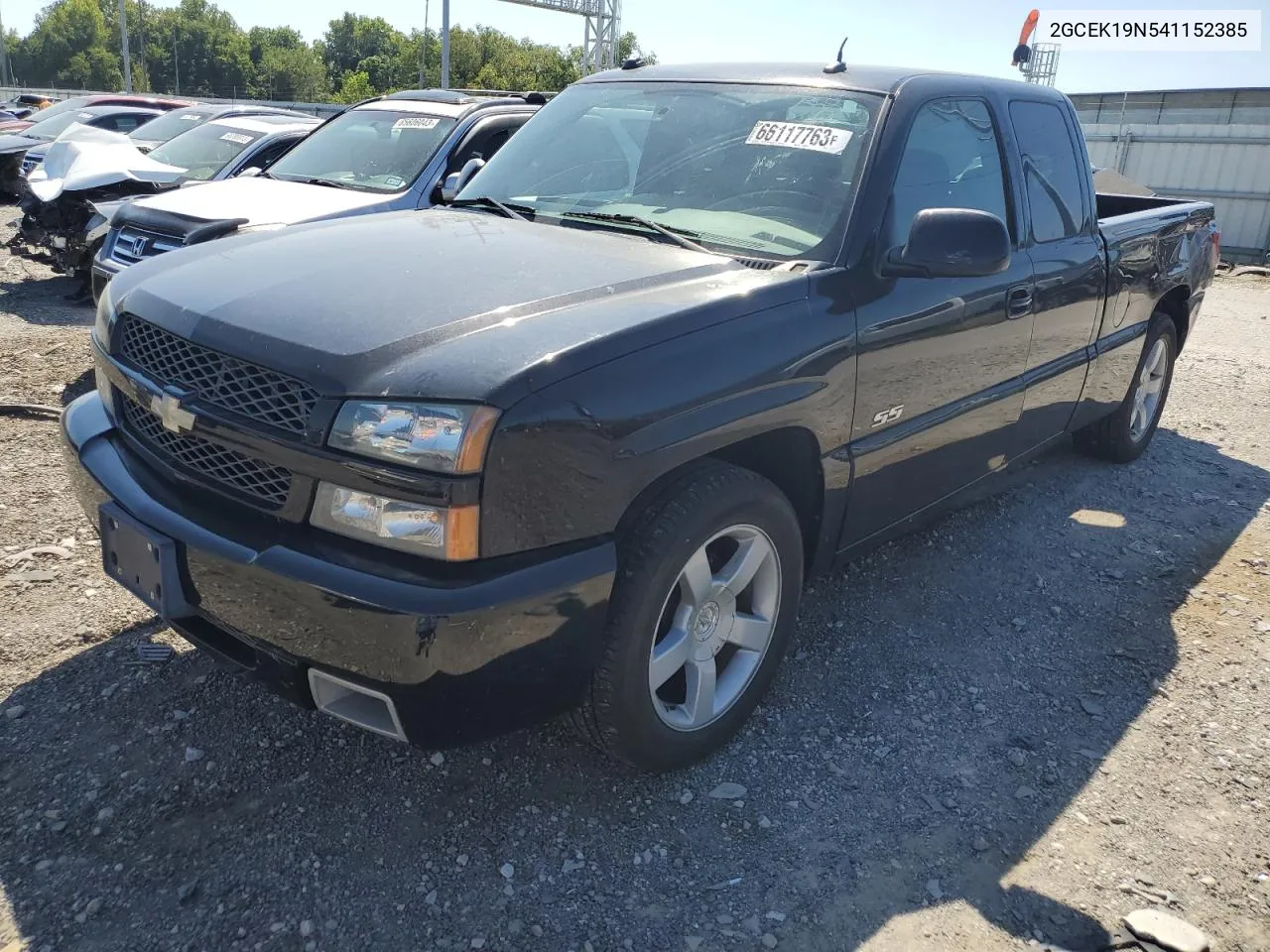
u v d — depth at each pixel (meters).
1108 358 4.58
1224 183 18.22
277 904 2.22
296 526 2.18
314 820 2.48
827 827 2.57
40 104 25.06
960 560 4.15
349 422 2.08
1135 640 3.59
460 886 2.31
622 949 2.17
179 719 2.81
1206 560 4.29
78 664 3.03
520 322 2.30
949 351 3.25
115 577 2.52
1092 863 2.48
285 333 2.27
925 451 3.32
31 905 2.18
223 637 2.39
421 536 2.05
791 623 2.94
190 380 2.38
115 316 2.73
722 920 2.26
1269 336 9.55
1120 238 4.47
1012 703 3.16
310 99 108.88
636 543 2.37
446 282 2.52
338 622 2.05
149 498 2.39
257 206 6.18
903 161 3.16
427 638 2.00
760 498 2.63
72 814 2.44
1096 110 26.22
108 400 2.76
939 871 2.44
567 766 2.74
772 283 2.69
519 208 3.45
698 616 2.61
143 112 15.41
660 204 3.26
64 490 4.25
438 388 2.07
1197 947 2.21
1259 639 3.62
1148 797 2.74
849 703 3.11
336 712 2.25
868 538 3.28
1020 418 3.91
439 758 2.73
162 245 6.02
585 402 2.17
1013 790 2.74
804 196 3.07
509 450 2.05
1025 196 3.80
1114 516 4.73
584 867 2.39
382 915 2.22
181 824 2.44
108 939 2.11
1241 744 3.00
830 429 2.82
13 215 13.70
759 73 3.58
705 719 2.71
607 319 2.34
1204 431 6.24
